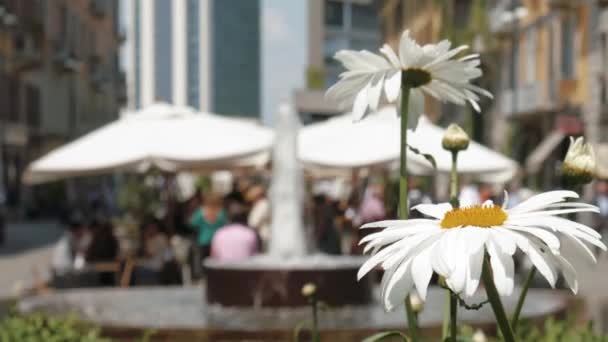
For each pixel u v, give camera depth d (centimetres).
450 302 206
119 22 6631
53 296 842
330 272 732
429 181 2323
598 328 687
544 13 3534
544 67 3525
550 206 176
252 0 9969
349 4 7825
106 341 431
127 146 1349
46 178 1380
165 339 610
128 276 1184
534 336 430
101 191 3762
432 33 4922
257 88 10006
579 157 201
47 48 4597
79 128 5316
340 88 229
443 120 4328
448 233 162
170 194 1633
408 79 227
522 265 1184
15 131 3969
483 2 3028
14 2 3884
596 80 3084
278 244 868
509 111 3809
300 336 596
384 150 1316
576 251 166
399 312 704
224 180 2911
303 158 1335
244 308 731
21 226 3678
